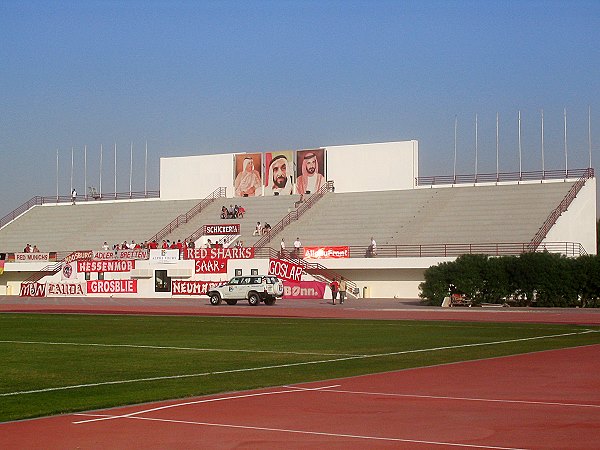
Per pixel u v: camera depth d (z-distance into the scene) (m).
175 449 13.92
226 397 19.69
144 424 16.17
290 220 95.31
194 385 21.95
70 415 17.33
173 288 90.12
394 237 86.50
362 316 56.19
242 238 94.19
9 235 110.12
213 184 106.31
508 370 25.02
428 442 14.32
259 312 61.91
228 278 87.81
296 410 17.72
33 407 18.44
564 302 67.88
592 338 37.22
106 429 15.70
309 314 59.00
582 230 86.06
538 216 83.81
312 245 89.62
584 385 21.58
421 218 89.00
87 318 54.81
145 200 110.44
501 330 42.56
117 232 103.31
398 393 20.19
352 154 98.69
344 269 84.19
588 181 87.38
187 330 43.53
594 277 66.81
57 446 14.21
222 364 27.22
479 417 16.77
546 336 38.44
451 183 94.62
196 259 89.62
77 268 95.25
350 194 97.38
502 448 13.80
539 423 16.06
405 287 81.75
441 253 81.62
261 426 15.89
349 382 22.33
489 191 91.00
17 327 45.94
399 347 33.16
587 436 14.79
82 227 107.25
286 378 23.39
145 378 23.61
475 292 69.56
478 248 80.38
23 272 100.06
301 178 101.00
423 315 57.19
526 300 69.25
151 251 91.56
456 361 27.78
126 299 88.44
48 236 107.12
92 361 28.38
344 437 14.80
